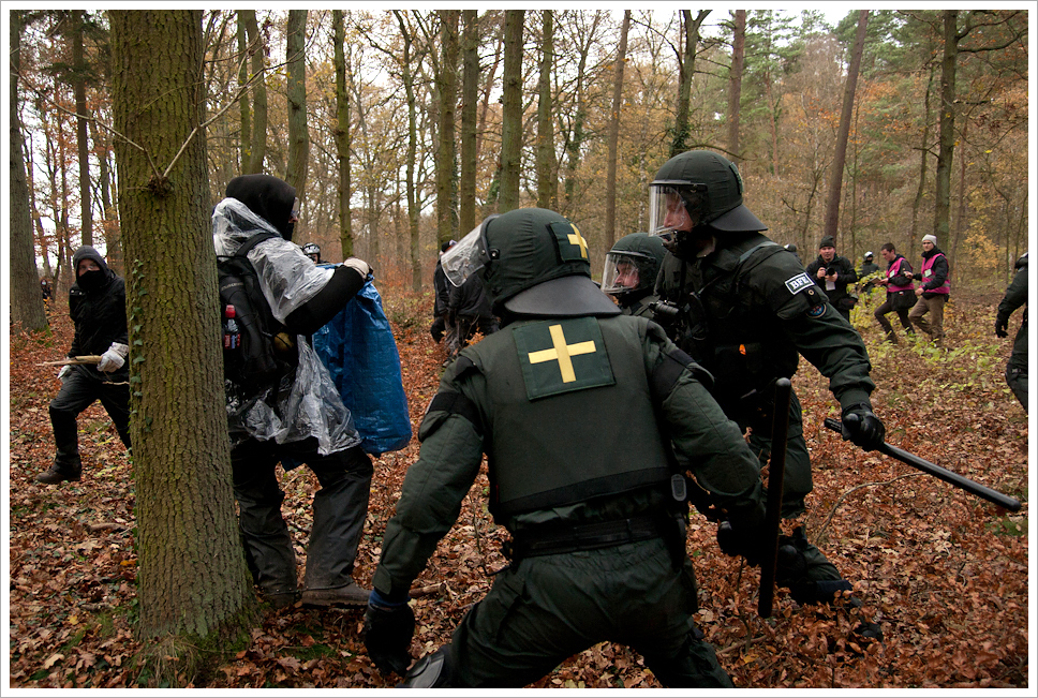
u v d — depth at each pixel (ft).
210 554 8.75
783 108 111.65
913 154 98.02
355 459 10.05
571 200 77.00
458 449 6.03
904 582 11.00
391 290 53.57
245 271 9.34
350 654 9.25
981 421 20.16
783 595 9.71
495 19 45.03
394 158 67.56
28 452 18.70
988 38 55.26
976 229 83.46
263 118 35.04
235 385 9.50
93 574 11.48
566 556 5.92
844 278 31.89
